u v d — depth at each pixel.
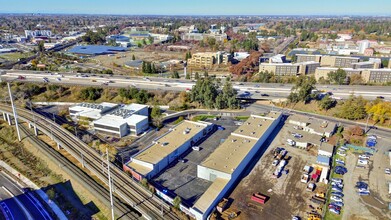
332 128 110.81
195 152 97.44
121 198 72.94
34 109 135.12
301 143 100.25
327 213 68.31
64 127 112.06
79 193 76.06
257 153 95.81
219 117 128.12
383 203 71.75
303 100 136.88
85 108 127.56
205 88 138.00
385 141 103.62
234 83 171.25
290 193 75.31
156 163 83.69
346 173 84.44
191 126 111.06
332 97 140.25
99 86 158.50
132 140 106.31
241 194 74.88
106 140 105.94
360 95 134.00
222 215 67.44
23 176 84.25
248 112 133.25
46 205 72.94
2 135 108.88
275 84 168.38
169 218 65.06
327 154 93.00
